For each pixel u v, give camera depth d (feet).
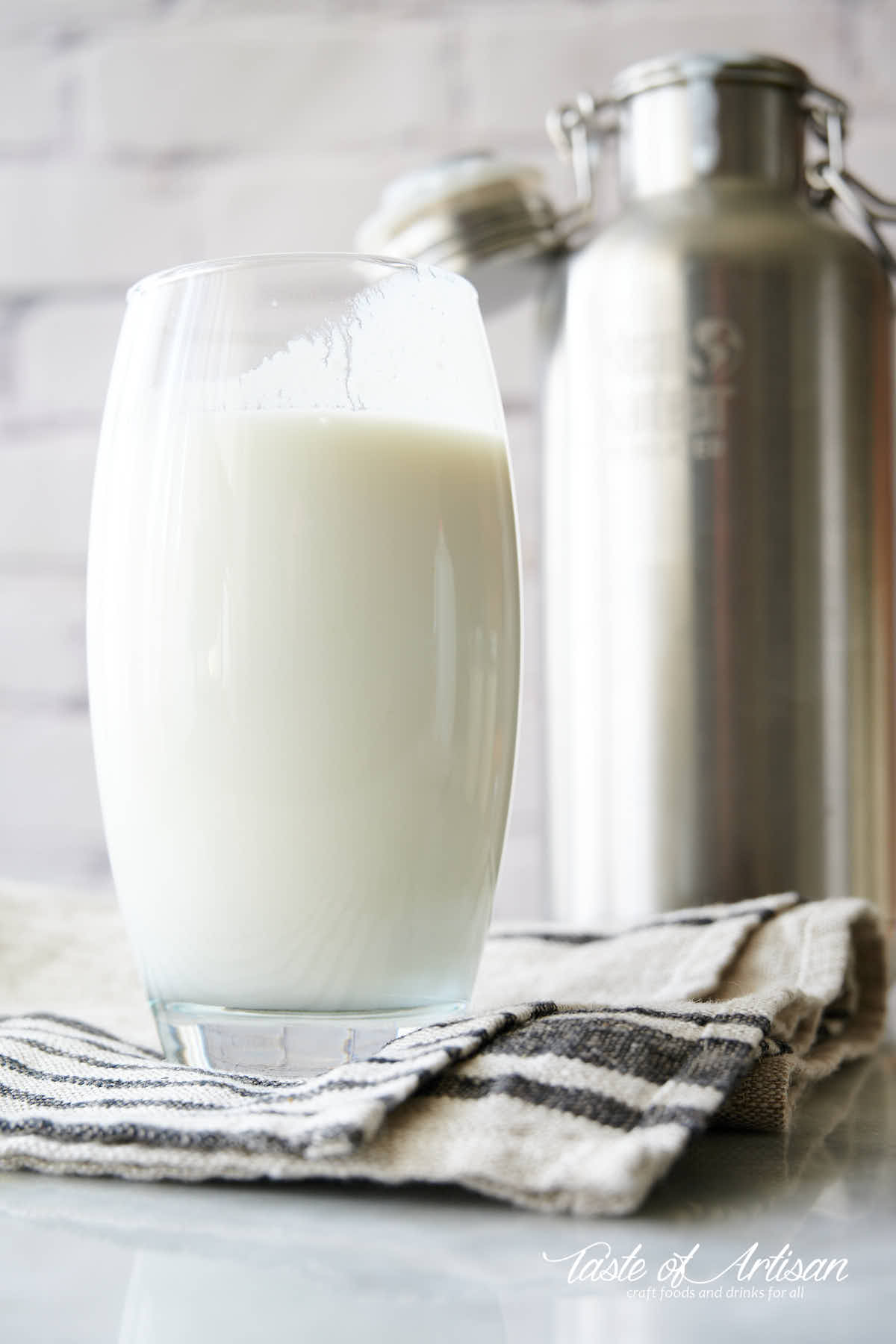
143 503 1.55
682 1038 1.43
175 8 3.11
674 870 2.08
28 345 3.17
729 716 2.07
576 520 2.14
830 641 2.09
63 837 3.17
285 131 3.09
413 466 1.54
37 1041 1.57
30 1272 1.25
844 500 2.10
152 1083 1.45
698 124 2.12
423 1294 1.23
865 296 2.12
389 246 2.25
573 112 2.26
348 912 1.53
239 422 1.53
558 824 2.19
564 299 2.16
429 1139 1.33
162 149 3.12
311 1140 1.31
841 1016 1.78
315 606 1.52
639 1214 1.33
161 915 1.55
